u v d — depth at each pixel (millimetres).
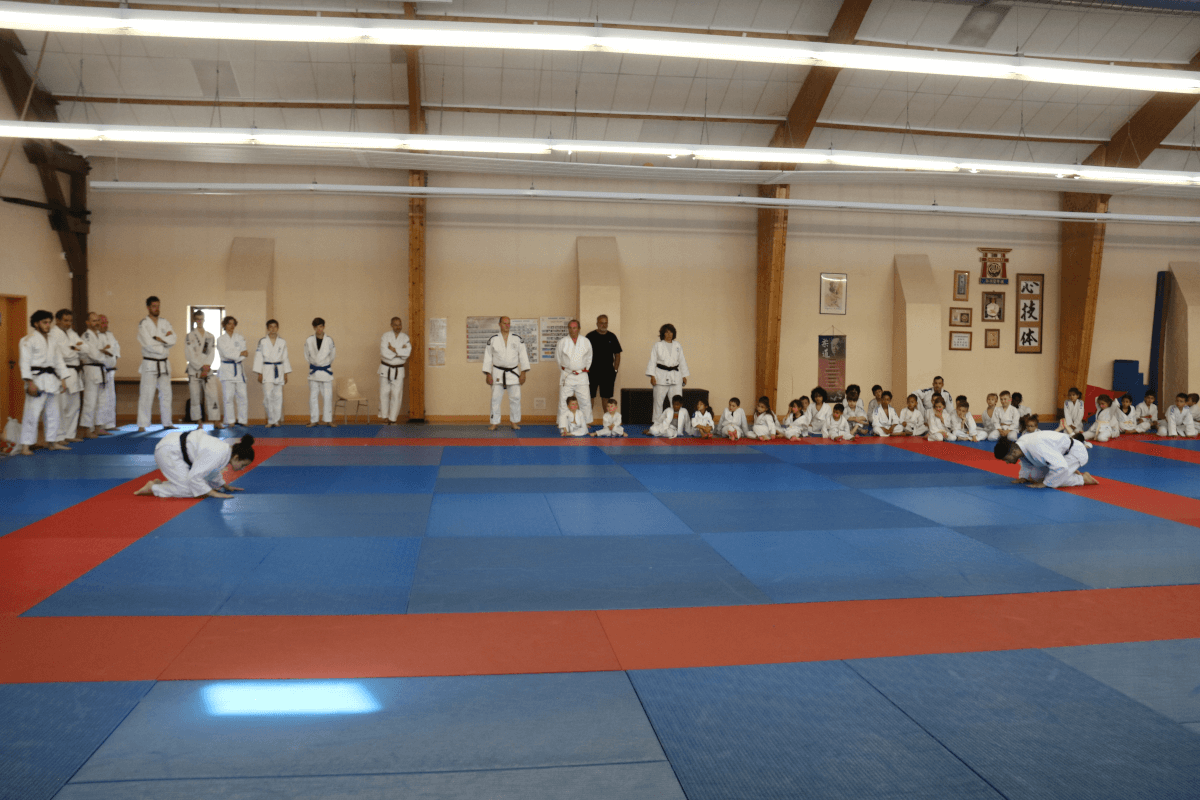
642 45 6469
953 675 3473
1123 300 15664
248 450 6988
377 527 6094
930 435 12188
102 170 13070
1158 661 3662
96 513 6383
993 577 4996
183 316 13312
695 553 5500
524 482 8141
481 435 12047
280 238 13492
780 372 14797
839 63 6828
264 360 12555
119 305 13180
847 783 2574
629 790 2523
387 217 13664
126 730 2861
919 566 5227
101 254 13109
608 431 12188
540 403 14086
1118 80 7176
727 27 11188
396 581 4750
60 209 12242
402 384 13391
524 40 6367
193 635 3814
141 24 6047
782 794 2514
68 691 3180
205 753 2707
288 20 6121
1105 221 14492
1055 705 3180
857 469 9266
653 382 12680
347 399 13297
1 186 11055
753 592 4652
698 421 12258
